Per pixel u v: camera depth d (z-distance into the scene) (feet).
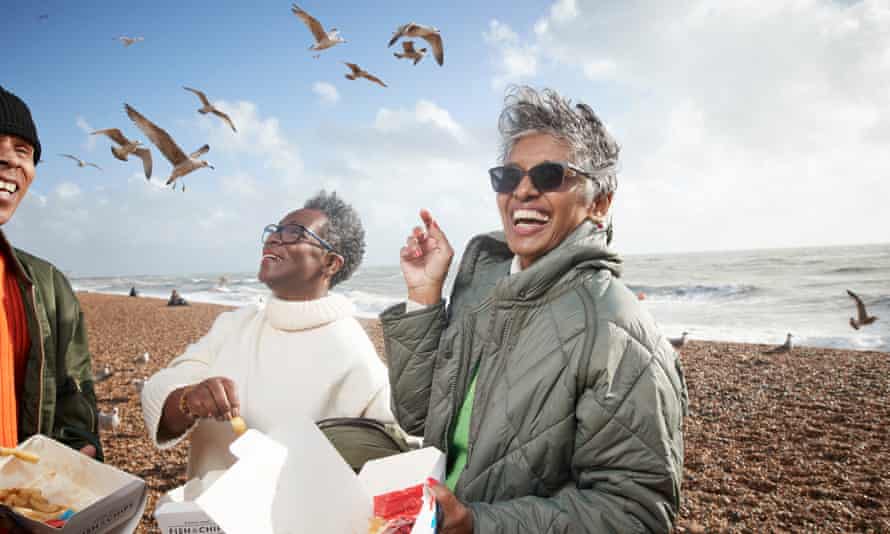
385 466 5.53
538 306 5.49
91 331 64.03
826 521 15.34
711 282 108.06
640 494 4.68
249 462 4.56
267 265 7.85
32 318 6.38
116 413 24.95
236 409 6.45
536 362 5.21
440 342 6.68
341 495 5.02
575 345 5.05
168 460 20.65
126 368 40.86
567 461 5.14
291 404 7.63
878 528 14.85
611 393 4.81
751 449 21.35
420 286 6.78
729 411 26.68
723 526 15.25
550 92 5.86
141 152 8.07
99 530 4.53
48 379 6.53
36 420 6.35
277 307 8.02
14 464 5.10
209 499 4.16
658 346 5.10
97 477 5.08
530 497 4.85
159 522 4.50
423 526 3.93
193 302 109.81
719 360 38.86
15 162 6.05
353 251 8.56
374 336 51.44
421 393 6.84
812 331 53.21
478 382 5.74
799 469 19.11
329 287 8.60
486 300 6.38
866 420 24.18
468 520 4.46
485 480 5.27
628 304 5.24
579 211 5.80
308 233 7.81
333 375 7.77
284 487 4.79
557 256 5.40
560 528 4.62
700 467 19.71
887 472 18.47
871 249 238.89
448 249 6.73
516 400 5.20
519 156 5.78
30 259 6.79
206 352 8.22
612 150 5.98
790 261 169.78
